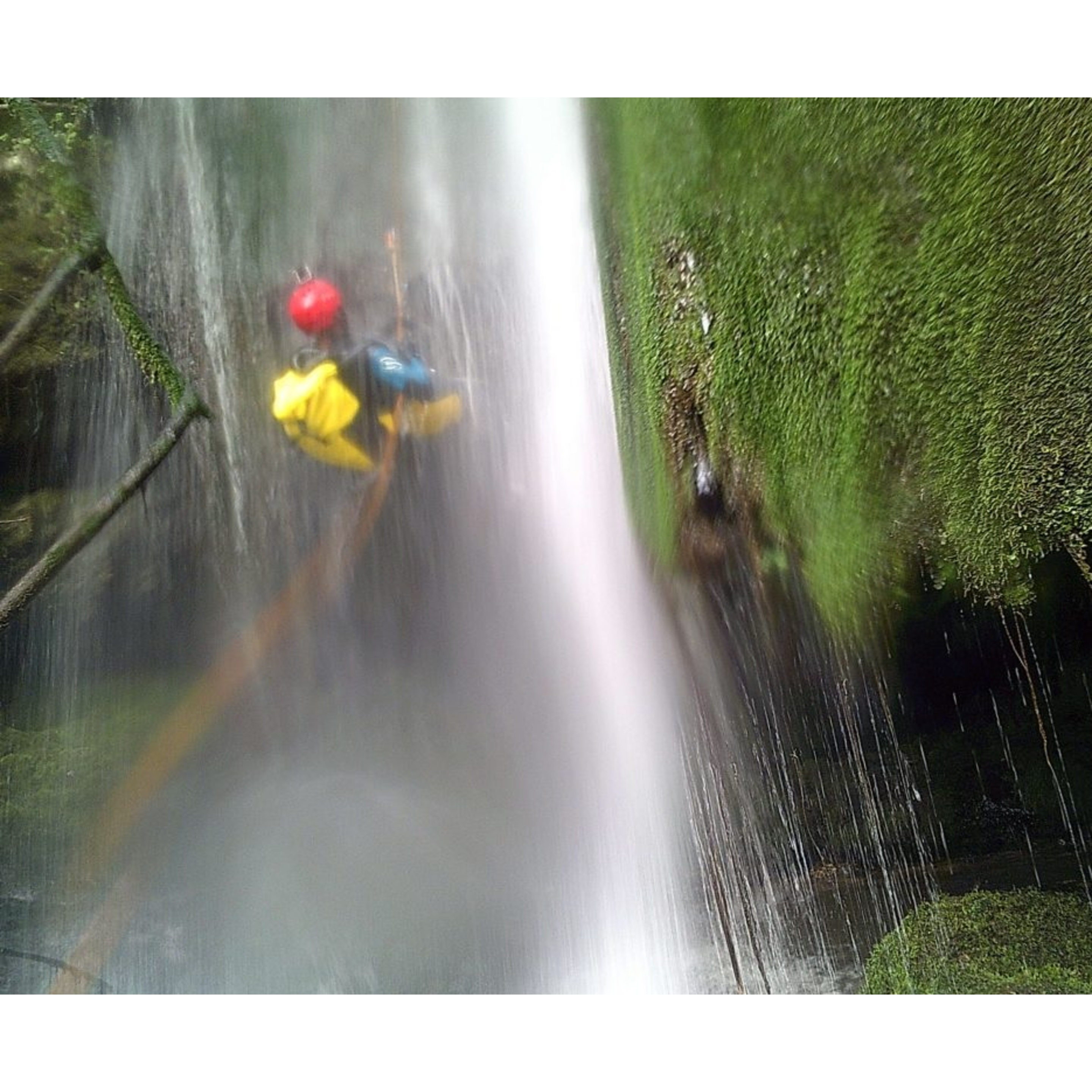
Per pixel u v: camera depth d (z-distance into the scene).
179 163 6.13
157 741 7.01
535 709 5.99
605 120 3.84
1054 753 4.29
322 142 5.75
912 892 4.40
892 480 2.43
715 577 3.81
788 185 2.62
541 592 5.48
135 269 6.25
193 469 6.75
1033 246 1.85
